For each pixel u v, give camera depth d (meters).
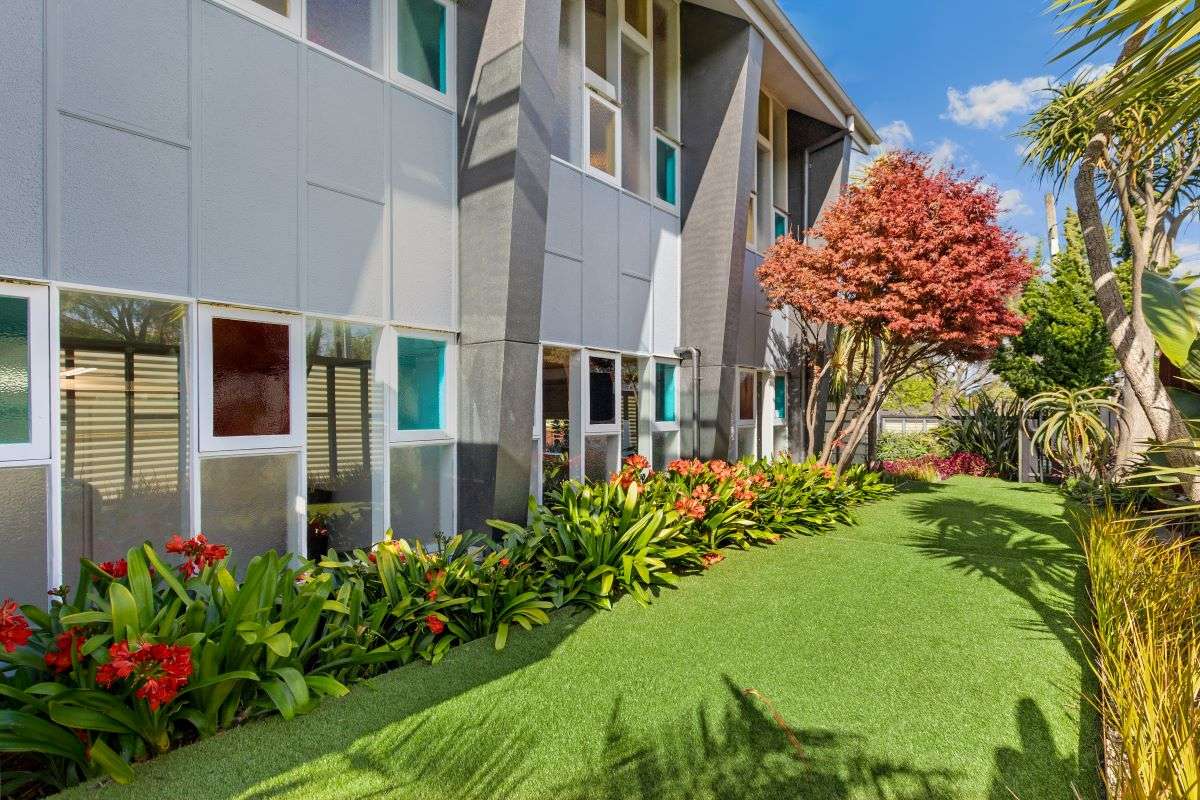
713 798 2.54
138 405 3.81
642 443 8.15
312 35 4.64
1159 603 3.70
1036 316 14.41
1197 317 3.15
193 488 3.98
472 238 5.58
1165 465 4.99
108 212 3.63
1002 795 2.58
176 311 3.96
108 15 3.62
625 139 7.92
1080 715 3.23
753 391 10.80
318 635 3.61
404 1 5.34
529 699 3.34
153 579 3.33
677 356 8.84
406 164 5.30
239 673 2.78
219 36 4.11
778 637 4.24
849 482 10.05
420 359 5.45
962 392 21.77
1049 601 5.02
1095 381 13.65
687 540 6.16
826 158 12.59
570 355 6.93
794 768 2.75
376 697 3.33
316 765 2.71
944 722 3.16
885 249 8.51
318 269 4.66
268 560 3.25
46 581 3.42
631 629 4.37
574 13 6.94
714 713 3.22
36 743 2.41
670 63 8.80
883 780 2.68
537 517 5.39
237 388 4.19
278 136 4.42
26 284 3.37
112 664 2.44
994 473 14.11
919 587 5.38
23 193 3.35
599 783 2.63
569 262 6.84
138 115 3.75
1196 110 2.27
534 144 5.40
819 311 9.08
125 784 2.53
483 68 5.48
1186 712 2.40
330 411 4.78
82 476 3.60
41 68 3.40
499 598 4.41
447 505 5.67
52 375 3.44
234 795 2.49
